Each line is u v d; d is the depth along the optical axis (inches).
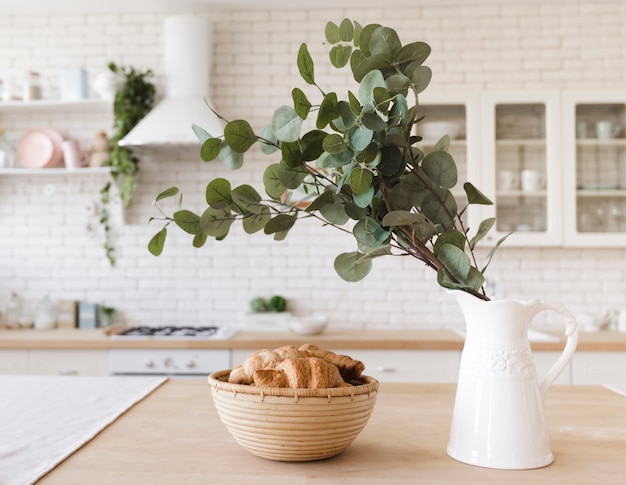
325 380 42.8
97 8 162.4
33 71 159.2
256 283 161.5
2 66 166.2
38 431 52.1
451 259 44.8
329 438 42.6
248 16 163.6
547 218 146.8
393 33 45.0
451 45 160.9
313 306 160.7
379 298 159.8
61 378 76.0
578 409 61.2
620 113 148.5
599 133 148.5
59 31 165.6
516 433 43.2
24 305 163.6
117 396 65.9
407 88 44.3
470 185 45.1
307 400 41.1
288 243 161.3
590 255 159.0
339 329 157.8
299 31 162.9
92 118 165.0
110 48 165.0
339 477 41.3
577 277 158.9
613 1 158.6
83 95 158.6
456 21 160.9
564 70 159.5
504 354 44.1
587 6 159.8
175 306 162.6
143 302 162.6
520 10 160.6
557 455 46.4
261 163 161.8
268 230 46.9
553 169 146.5
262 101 163.0
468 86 160.4
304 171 46.5
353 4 160.4
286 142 44.6
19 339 136.6
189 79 153.3
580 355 130.7
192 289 162.4
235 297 161.5
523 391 43.8
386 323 159.5
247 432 42.9
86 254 163.6
